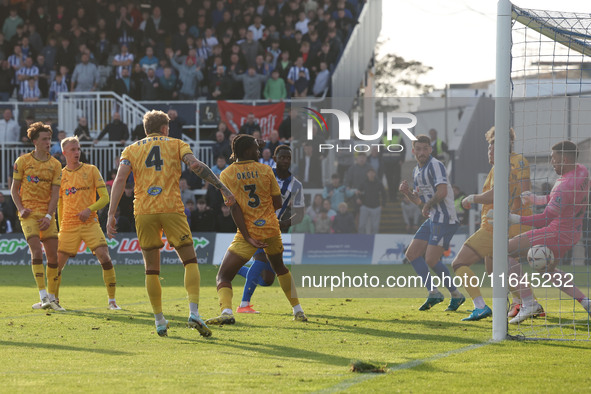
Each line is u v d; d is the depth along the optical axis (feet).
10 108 136.77
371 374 28.60
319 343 36.94
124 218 113.60
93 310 53.88
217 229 115.75
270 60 144.05
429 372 29.01
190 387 26.21
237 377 28.04
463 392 25.41
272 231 44.19
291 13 149.48
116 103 135.03
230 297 44.96
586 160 48.47
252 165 43.57
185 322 45.91
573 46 43.34
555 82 44.88
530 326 43.86
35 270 54.29
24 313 51.44
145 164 37.60
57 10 151.84
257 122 130.72
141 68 141.69
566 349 35.04
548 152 46.65
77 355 33.32
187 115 135.85
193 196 121.39
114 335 39.96
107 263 54.34
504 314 38.17
